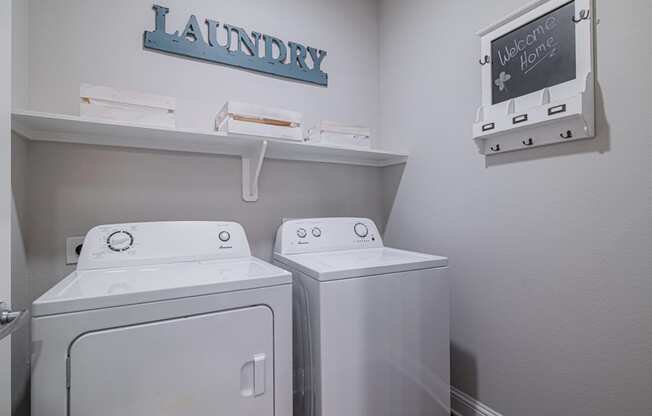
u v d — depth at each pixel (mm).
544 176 1278
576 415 1177
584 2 1119
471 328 1583
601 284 1109
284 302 1088
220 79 1696
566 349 1208
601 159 1104
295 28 1926
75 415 800
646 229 1004
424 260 1379
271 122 1502
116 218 1445
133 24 1491
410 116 1972
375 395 1227
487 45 1472
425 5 1865
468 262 1601
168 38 1556
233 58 1717
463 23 1628
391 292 1278
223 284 986
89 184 1398
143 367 871
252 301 1030
